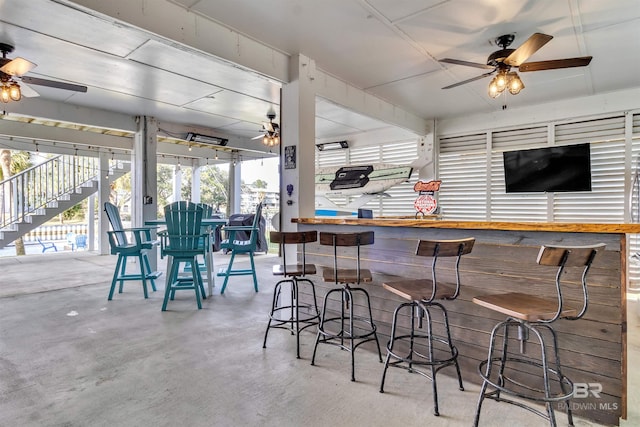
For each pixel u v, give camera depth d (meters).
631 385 2.33
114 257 7.89
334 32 3.29
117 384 2.29
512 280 2.23
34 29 3.22
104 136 7.36
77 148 8.09
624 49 3.62
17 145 7.30
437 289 2.23
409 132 6.83
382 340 2.86
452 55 3.79
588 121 5.16
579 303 1.99
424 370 2.55
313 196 3.86
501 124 5.88
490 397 1.96
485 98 5.27
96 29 3.22
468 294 2.40
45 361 2.61
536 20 3.08
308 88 3.83
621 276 1.88
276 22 3.12
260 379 2.37
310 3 2.83
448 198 6.46
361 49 3.65
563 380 1.88
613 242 1.90
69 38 3.40
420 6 2.87
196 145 9.04
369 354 2.81
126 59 3.90
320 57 3.83
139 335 3.13
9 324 3.40
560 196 5.40
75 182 8.40
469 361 2.39
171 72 4.28
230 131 7.80
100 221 8.33
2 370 2.46
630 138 4.84
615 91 4.91
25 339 3.02
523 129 5.71
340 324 3.12
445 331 2.50
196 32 2.97
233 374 2.44
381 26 3.19
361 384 2.32
